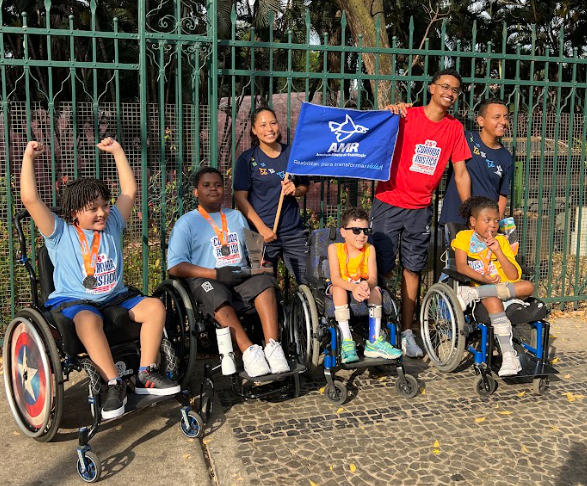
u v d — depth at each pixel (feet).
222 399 13.58
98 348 10.96
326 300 13.73
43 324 10.87
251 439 11.74
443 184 19.36
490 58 18.11
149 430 12.12
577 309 20.72
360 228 13.75
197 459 11.03
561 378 14.90
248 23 45.88
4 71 14.82
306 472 10.55
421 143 16.06
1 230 16.43
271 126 15.34
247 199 15.90
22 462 10.92
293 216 16.21
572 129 19.39
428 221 16.76
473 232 14.93
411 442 11.62
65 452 11.27
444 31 17.65
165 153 16.61
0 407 13.20
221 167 18.28
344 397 13.32
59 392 10.78
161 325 11.83
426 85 17.71
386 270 16.89
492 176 16.69
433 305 15.83
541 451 11.31
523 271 14.80
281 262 18.80
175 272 13.67
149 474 10.53
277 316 13.39
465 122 18.88
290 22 46.93
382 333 13.99
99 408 10.62
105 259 12.09
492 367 14.32
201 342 16.49
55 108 15.98
